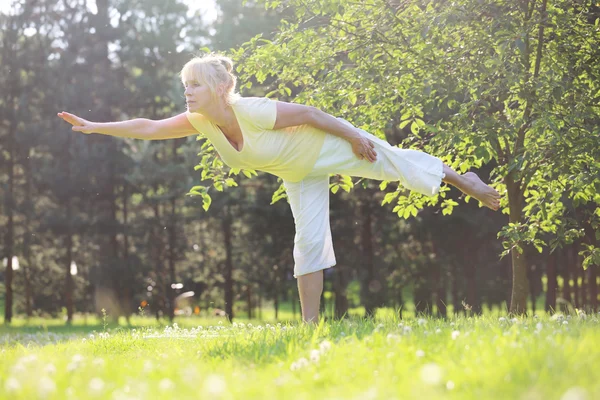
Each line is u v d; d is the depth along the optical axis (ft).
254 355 12.30
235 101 15.85
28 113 107.45
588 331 12.01
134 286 106.83
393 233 89.97
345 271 109.09
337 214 87.86
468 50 25.08
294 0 29.37
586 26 26.94
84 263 115.55
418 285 92.32
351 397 7.96
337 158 16.69
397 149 17.07
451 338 11.69
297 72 29.76
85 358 13.62
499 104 28.50
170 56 106.73
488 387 7.98
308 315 17.19
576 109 24.57
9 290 110.01
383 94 27.20
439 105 24.89
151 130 16.96
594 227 26.89
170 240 109.50
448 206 29.22
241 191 91.76
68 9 108.58
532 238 26.50
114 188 106.63
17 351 16.17
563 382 7.80
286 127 16.21
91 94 104.27
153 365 11.51
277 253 96.17
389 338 11.69
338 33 29.89
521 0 25.62
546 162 25.64
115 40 106.32
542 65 27.07
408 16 27.91
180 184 97.45
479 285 93.04
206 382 8.70
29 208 105.81
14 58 107.34
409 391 7.85
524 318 18.06
